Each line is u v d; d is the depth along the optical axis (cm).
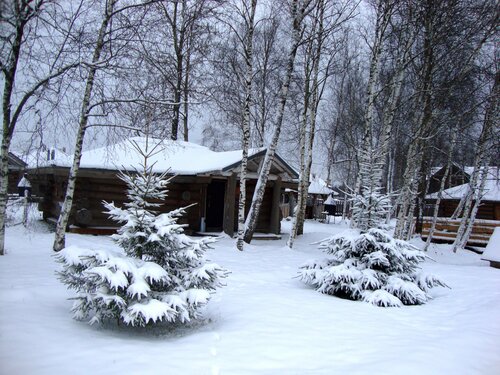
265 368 421
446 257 1791
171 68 1030
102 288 506
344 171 4456
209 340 502
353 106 2417
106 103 960
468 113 1568
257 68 2270
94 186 1520
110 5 927
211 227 1811
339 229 2888
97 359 413
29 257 938
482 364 467
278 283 915
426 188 2158
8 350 413
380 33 1595
